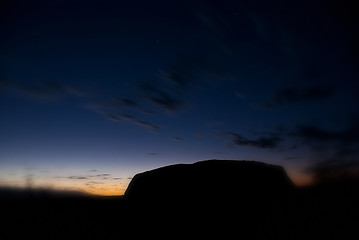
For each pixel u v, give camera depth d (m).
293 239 6.36
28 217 10.55
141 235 8.40
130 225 9.20
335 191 8.61
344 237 5.83
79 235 8.29
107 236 8.29
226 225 8.19
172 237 8.10
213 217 8.69
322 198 8.31
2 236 8.10
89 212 11.12
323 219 6.89
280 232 6.95
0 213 11.27
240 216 8.55
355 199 7.64
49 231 8.66
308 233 6.37
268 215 8.30
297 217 7.54
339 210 7.18
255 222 8.05
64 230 8.80
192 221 8.70
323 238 5.93
